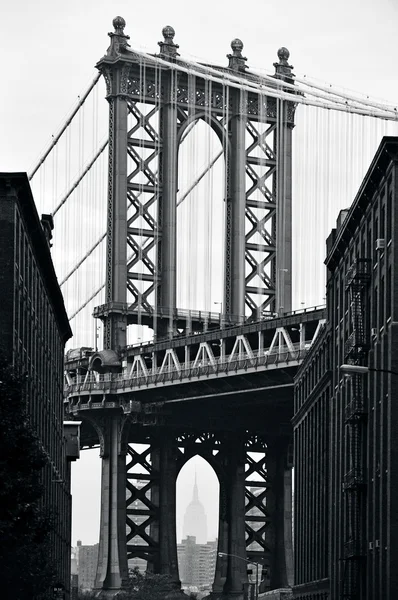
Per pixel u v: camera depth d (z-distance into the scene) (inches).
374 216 4042.8
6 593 2876.5
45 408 5019.7
